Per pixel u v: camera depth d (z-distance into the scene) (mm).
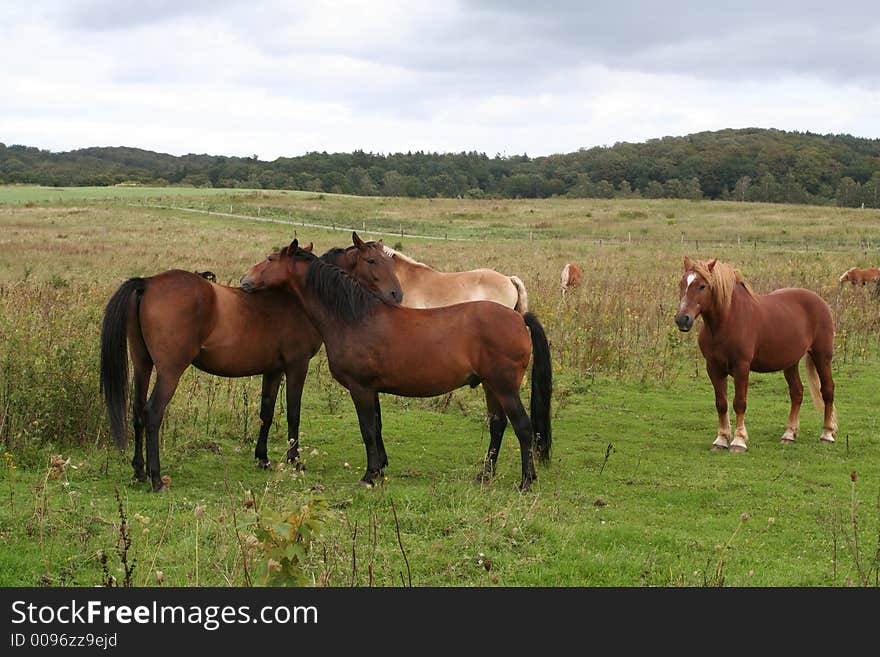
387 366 7625
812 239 46875
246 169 141000
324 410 11141
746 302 9531
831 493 7977
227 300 8016
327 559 5570
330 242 43094
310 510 4414
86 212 56844
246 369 8273
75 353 9125
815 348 10125
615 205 75750
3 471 7754
